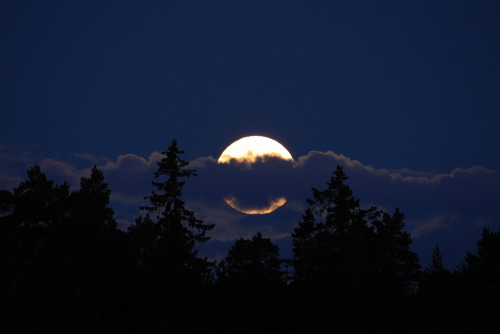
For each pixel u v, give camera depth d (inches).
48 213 6515.8
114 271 6761.8
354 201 6811.0
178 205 6461.6
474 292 6742.1
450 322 6505.9
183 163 6535.4
